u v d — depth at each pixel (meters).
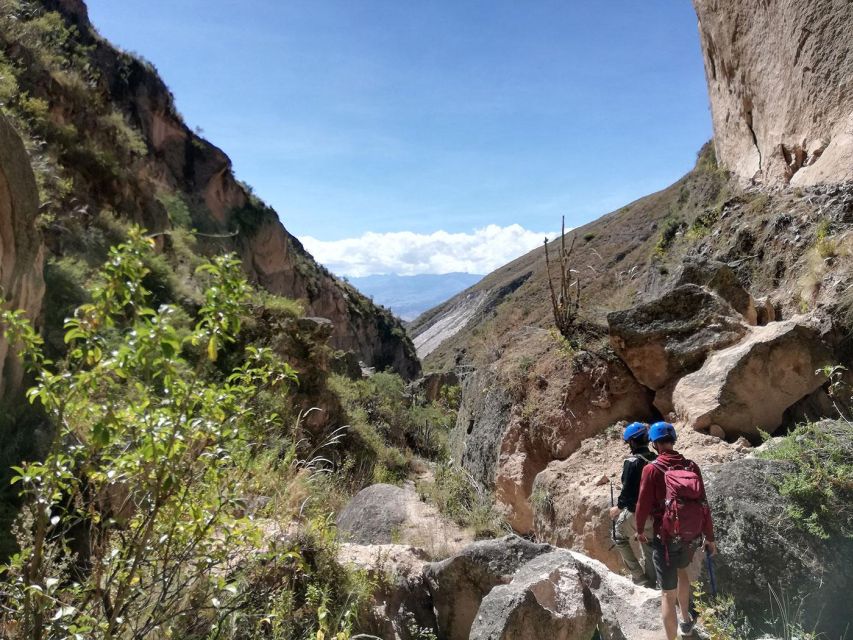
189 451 2.63
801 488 4.32
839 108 9.98
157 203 18.75
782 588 3.86
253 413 2.85
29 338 2.53
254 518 3.71
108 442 2.28
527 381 8.33
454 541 6.34
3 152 4.89
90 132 17.31
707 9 15.34
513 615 3.33
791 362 6.35
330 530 4.40
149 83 40.69
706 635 3.65
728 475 4.63
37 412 4.91
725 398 6.32
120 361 2.29
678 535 3.68
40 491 2.47
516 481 7.53
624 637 3.74
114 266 2.39
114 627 2.45
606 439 7.16
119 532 2.91
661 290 8.71
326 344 12.32
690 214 14.61
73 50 21.02
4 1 17.78
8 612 2.56
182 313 9.74
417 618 4.18
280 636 3.26
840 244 7.46
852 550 3.97
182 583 2.98
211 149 45.62
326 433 10.95
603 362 7.69
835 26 10.34
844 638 3.66
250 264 45.06
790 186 10.51
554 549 4.20
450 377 24.67
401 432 15.66
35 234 5.47
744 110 13.70
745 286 8.84
